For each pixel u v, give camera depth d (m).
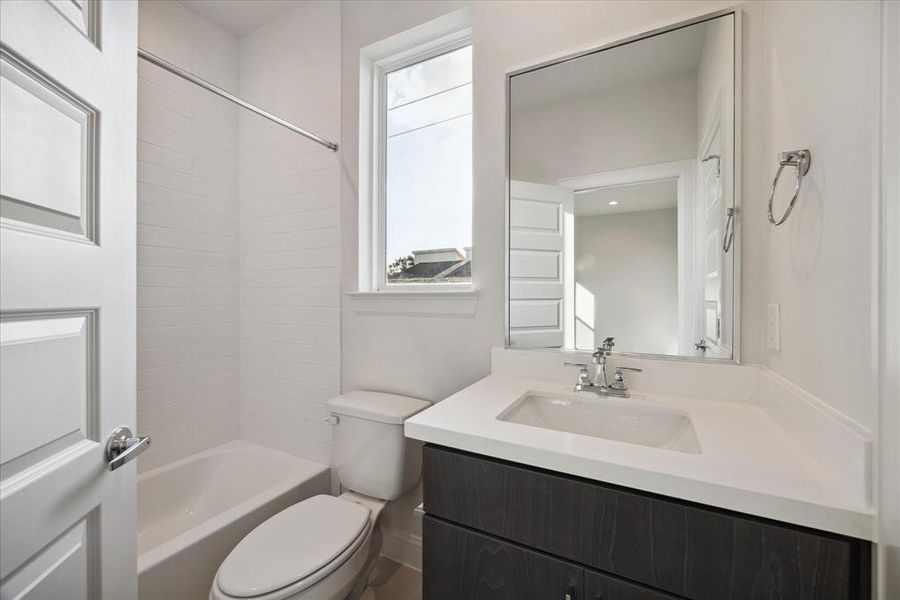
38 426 0.53
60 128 0.57
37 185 0.53
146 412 1.75
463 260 1.61
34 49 0.52
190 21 1.92
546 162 1.33
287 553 1.07
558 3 1.30
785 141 0.87
